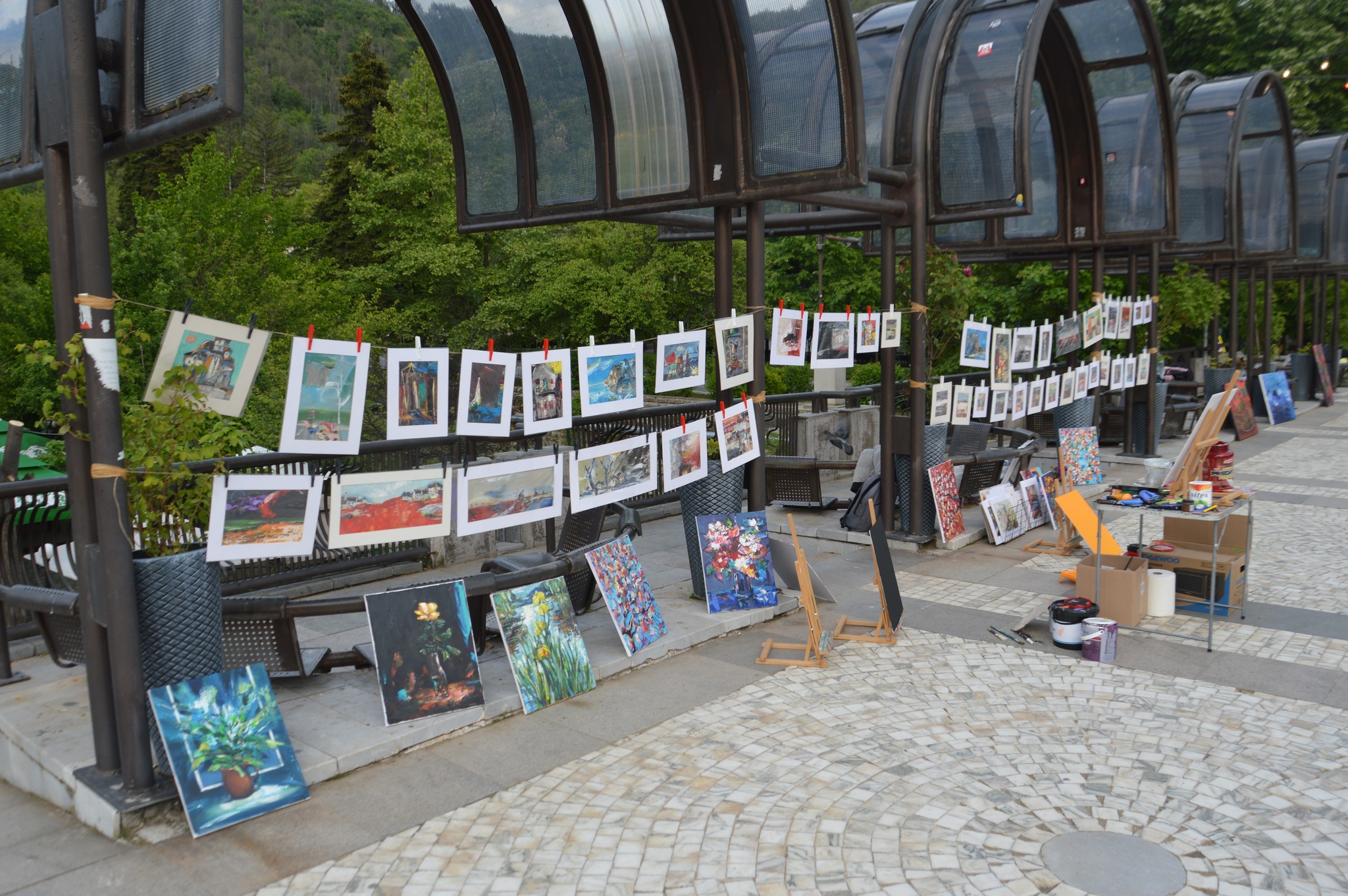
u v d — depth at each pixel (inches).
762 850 155.7
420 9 311.3
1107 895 142.4
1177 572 289.1
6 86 187.5
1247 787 177.0
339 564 315.9
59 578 266.5
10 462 319.6
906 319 404.2
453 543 343.6
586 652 230.5
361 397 192.7
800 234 459.5
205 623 174.4
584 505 244.4
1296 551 365.7
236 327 174.1
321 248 1596.9
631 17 268.2
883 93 381.4
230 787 167.0
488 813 168.9
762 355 289.1
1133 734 200.7
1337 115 1241.4
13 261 874.8
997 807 169.8
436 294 1283.2
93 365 156.8
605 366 246.2
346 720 200.8
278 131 2470.5
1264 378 800.3
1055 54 458.3
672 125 275.9
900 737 199.8
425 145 1213.1
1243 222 775.1
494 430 221.5
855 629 274.2
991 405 392.5
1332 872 148.5
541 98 307.7
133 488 171.0
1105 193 519.2
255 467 290.5
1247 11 1199.6
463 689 206.2
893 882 146.3
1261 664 242.5
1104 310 479.8
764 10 251.4
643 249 1267.2
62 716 201.3
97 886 148.1
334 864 153.0
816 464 424.8
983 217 353.7
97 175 155.1
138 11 158.4
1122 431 658.2
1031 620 269.9
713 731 203.5
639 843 158.4
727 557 280.7
